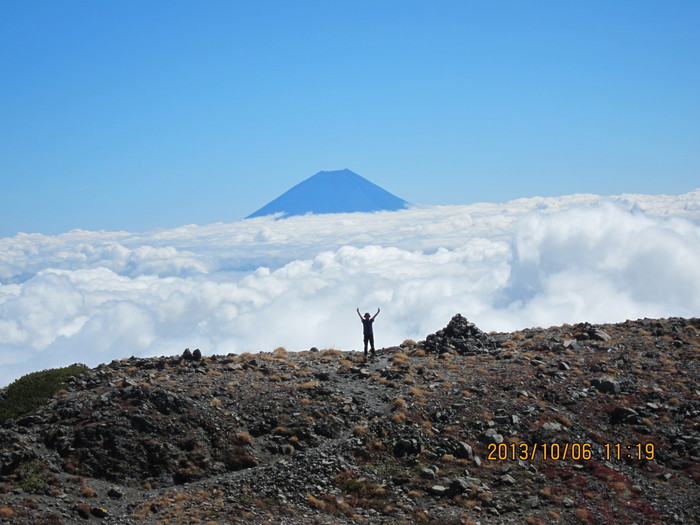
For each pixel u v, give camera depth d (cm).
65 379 3688
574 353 4350
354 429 3331
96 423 3136
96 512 2562
